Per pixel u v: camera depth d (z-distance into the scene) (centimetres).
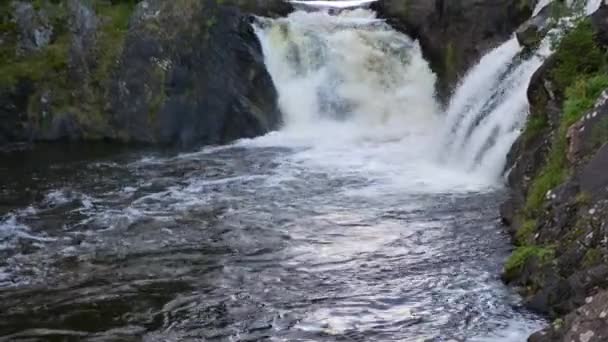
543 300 949
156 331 942
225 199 1541
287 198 1532
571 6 1616
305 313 984
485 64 1903
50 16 2236
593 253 911
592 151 1076
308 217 1398
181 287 1079
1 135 2139
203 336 926
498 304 983
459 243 1218
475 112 1770
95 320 975
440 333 916
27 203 1558
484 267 1111
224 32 2242
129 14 2297
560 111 1310
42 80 2189
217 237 1298
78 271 1149
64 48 2219
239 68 2238
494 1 2133
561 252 973
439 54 2311
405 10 2398
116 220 1414
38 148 2116
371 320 960
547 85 1362
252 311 995
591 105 1185
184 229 1348
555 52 1384
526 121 1486
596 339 734
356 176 1694
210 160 1920
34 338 927
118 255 1217
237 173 1762
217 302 1024
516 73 1673
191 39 2206
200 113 2172
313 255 1198
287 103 2278
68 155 2025
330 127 2262
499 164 1571
